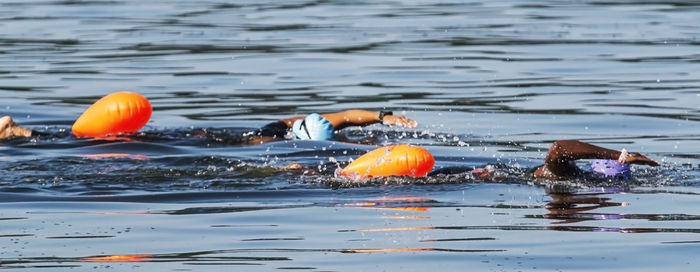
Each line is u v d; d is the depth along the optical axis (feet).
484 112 130.72
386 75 158.61
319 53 179.52
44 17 228.43
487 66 165.68
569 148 86.53
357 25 215.31
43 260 64.69
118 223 74.33
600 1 256.32
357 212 77.66
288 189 85.35
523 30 205.77
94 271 62.34
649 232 71.41
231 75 159.53
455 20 222.69
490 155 105.29
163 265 63.67
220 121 126.72
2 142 106.93
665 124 121.19
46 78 156.97
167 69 164.76
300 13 236.63
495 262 64.18
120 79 156.25
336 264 63.82
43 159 97.96
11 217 76.02
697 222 74.18
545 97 140.05
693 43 186.80
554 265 63.52
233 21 222.28
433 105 135.85
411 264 63.77
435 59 172.76
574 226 73.26
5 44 191.11
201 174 90.74
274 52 180.75
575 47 183.93
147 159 98.27
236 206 79.82
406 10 241.35
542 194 83.61
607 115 127.13
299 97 142.41
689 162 99.50
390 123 110.42
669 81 150.00
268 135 112.27
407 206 79.61
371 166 88.69
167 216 76.54
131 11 240.53
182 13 237.25
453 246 67.92
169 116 129.90
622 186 86.84
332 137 112.78
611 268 62.85
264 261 64.54
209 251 66.85
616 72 158.92
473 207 79.20
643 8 240.53
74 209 78.54
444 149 108.78
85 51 182.70
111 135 110.42
